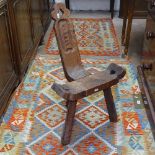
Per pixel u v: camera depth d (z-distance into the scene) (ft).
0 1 5.29
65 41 5.46
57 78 7.29
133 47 9.18
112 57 8.54
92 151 4.96
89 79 5.16
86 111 6.02
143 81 6.51
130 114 5.89
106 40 9.83
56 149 5.01
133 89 6.77
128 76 7.32
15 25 6.29
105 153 4.91
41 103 6.31
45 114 5.95
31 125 5.61
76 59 5.73
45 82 7.12
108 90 5.31
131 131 5.42
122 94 6.58
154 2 5.74
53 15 5.29
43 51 9.00
